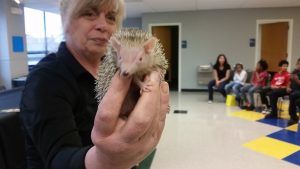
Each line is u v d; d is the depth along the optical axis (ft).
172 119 17.06
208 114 18.37
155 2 22.41
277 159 10.81
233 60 27.50
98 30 2.77
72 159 1.91
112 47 1.99
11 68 20.12
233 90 21.68
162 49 2.21
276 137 13.41
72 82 2.52
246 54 27.17
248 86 20.30
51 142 2.12
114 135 1.59
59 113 2.25
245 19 26.68
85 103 2.62
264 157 11.02
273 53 27.17
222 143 12.65
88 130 2.63
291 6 25.44
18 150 4.44
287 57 26.16
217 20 27.22
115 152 1.60
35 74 2.39
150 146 1.73
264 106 19.07
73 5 2.70
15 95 13.48
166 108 1.91
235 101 21.61
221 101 23.36
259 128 14.94
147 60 1.83
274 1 22.81
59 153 2.05
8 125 4.39
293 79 17.02
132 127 1.54
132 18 32.60
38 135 2.19
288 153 11.39
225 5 24.70
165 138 13.41
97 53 2.84
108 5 2.76
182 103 22.43
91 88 2.71
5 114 4.53
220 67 23.38
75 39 2.81
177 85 31.94
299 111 16.29
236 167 10.15
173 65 34.53
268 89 18.74
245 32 26.89
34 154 2.48
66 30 2.87
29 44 25.67
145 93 1.66
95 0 2.65
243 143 12.61
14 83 19.51
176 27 33.81
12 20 20.17
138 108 1.59
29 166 2.53
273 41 27.02
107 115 1.56
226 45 27.43
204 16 27.37
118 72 1.73
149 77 1.80
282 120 16.56
